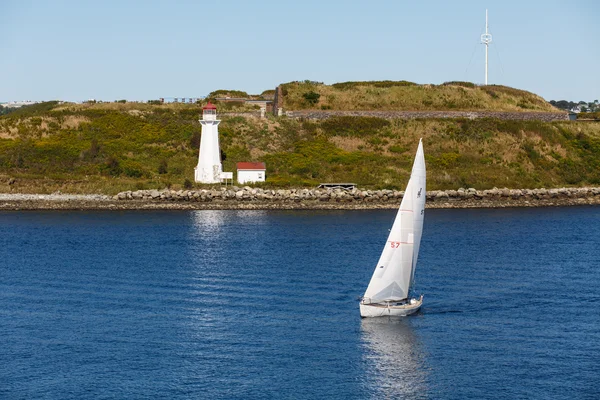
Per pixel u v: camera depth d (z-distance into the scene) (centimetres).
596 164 19738
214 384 6397
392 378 6500
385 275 7981
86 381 6444
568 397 6147
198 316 8069
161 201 15975
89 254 11194
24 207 15562
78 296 8856
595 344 7225
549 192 17462
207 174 16975
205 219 14512
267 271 10031
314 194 16275
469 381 6444
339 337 7419
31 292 9044
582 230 13562
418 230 7969
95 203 15762
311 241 12169
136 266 10388
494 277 9750
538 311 8250
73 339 7375
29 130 18975
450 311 8238
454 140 19875
